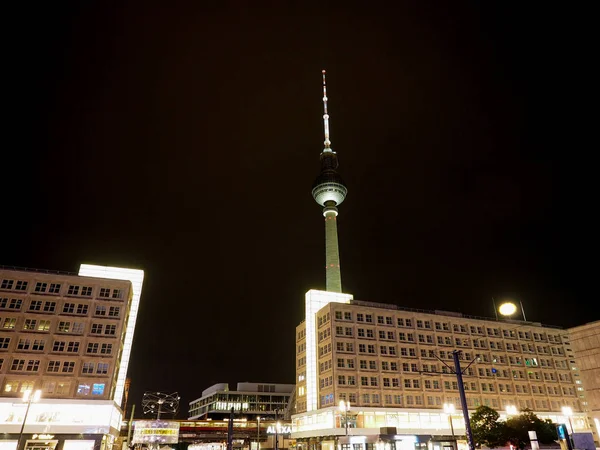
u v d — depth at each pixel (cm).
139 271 10000
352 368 8938
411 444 8369
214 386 18150
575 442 3925
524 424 6406
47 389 7044
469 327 10481
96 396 7212
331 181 16200
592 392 10462
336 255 14750
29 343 7238
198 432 12175
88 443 6962
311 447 9412
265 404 17562
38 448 6738
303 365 10362
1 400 6725
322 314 9788
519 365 10512
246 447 12431
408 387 9169
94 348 7544
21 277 7606
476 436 6525
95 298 7912
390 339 9538
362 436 8062
